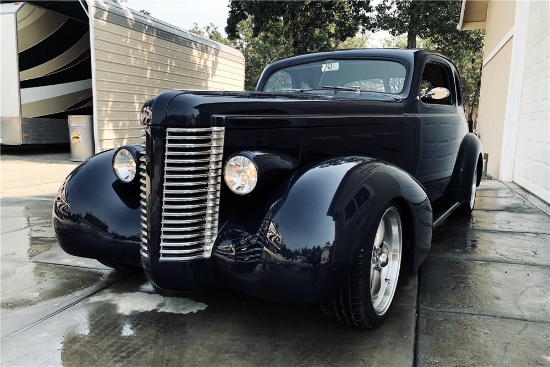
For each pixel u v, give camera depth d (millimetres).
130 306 2893
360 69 3877
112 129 11094
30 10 11289
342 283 2188
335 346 2402
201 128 2227
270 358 2289
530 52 7574
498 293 3082
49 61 12109
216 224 2303
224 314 2783
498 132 9445
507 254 3918
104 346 2400
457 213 5332
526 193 7016
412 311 2807
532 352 2340
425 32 21406
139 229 2676
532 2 7574
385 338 2484
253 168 2230
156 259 2305
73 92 13109
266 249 2146
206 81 15484
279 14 16891
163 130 2232
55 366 2211
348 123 2955
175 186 2258
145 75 12211
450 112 4449
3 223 5016
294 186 2262
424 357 2295
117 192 2818
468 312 2797
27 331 2559
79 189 2854
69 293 3096
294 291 2123
